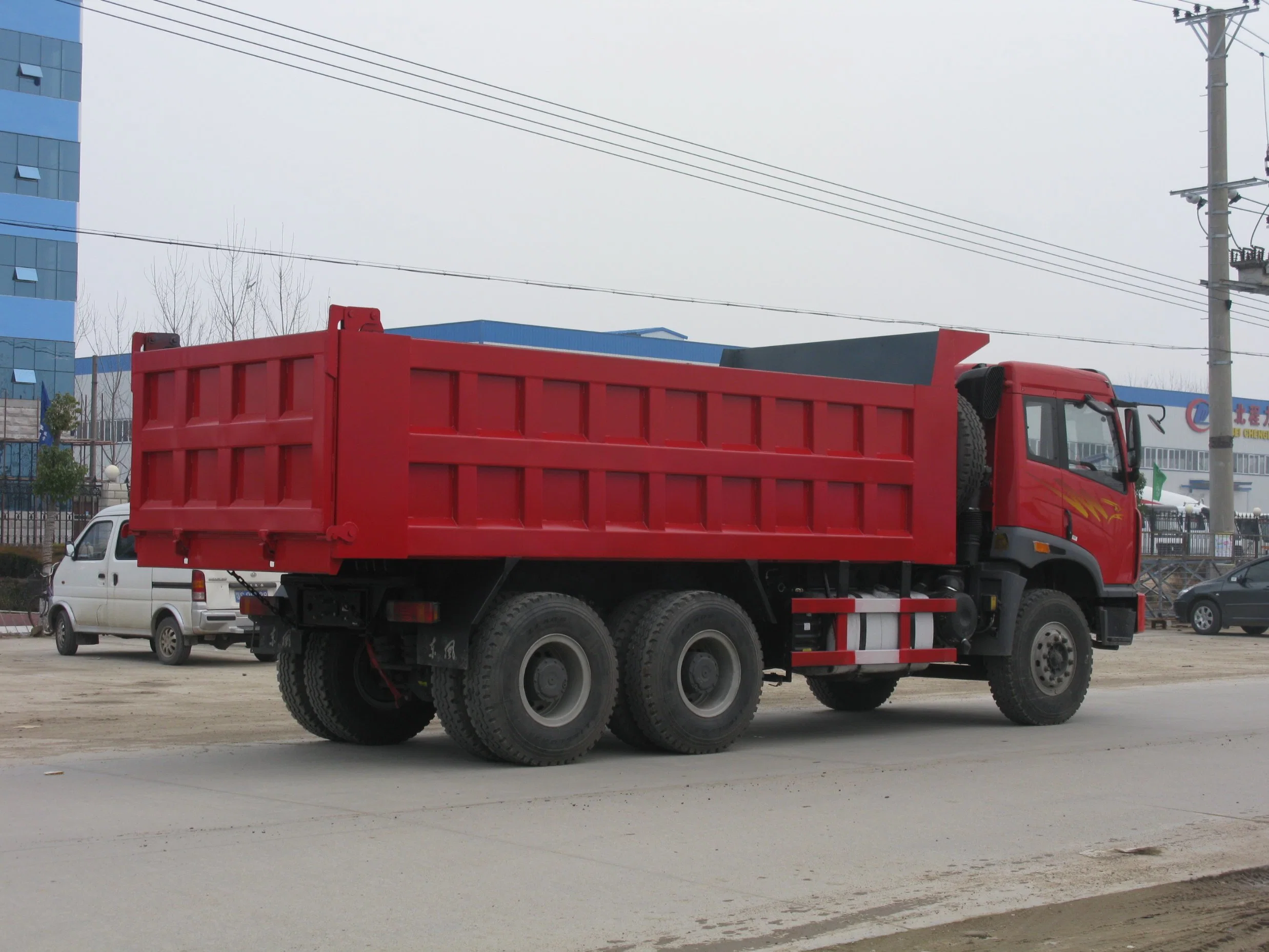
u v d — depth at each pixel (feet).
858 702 44.98
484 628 31.19
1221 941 18.30
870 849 23.31
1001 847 23.59
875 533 37.45
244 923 18.39
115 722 40.45
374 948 17.40
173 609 58.39
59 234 154.92
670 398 33.78
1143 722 42.06
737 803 27.40
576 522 32.22
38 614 86.38
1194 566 99.09
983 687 54.39
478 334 118.21
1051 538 41.09
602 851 22.91
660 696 33.14
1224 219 100.78
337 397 29.04
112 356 149.59
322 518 28.76
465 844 23.34
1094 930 18.70
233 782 29.60
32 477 119.14
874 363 40.83
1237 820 26.18
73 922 18.39
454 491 30.48
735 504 34.81
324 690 34.88
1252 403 216.13
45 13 154.20
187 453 32.63
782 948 17.65
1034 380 41.16
